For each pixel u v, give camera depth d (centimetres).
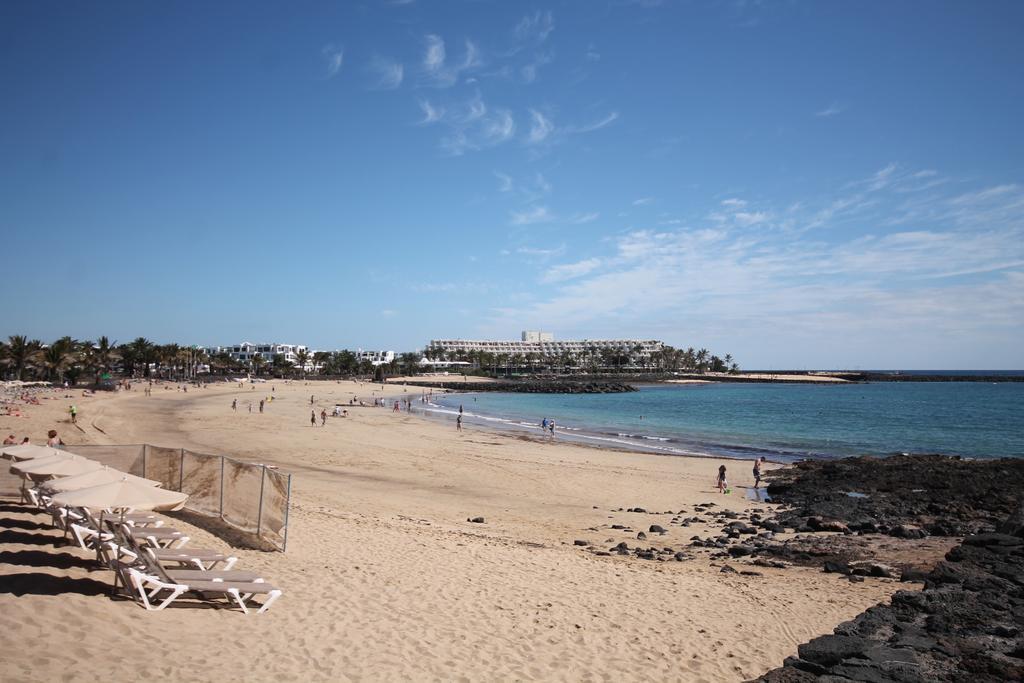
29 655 619
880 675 671
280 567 1088
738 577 1361
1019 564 1029
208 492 1394
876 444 4850
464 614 939
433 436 4794
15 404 5341
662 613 1034
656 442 4847
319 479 2564
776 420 7056
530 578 1170
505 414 7925
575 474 3045
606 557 1502
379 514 1836
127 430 4184
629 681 755
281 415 6325
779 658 866
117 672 620
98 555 932
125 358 14200
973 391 15275
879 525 1981
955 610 855
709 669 812
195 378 15575
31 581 816
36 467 1146
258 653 723
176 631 751
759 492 2766
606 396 13525
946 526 1956
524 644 842
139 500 880
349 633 817
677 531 1933
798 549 1684
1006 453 4309
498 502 2303
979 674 670
